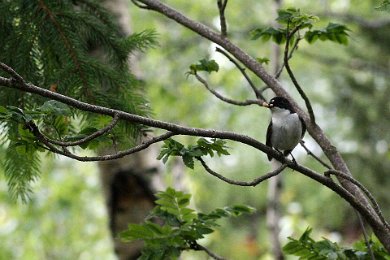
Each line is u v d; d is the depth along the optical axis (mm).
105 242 22969
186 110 21234
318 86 22422
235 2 22344
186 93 21281
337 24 8391
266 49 21203
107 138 6285
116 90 7820
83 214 22844
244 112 22500
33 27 7715
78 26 7902
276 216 13000
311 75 22469
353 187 7480
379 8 7133
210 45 21281
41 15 7742
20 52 7641
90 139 5902
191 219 7801
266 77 8133
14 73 5723
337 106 19641
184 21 8359
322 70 20750
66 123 6188
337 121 20156
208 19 22359
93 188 22281
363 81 19969
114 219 10414
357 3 21141
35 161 8125
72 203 22062
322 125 20609
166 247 7707
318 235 20625
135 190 10375
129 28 10883
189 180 21344
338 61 19594
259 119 22703
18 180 8117
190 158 6191
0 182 20531
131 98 7828
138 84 8312
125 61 8172
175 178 14789
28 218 21203
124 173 10367
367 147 19203
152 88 20734
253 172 23109
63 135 6184
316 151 21484
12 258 21266
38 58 7793
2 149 9016
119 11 10844
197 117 21578
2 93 7621
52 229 22125
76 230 22547
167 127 6094
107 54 8398
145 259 7691
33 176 8531
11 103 7605
